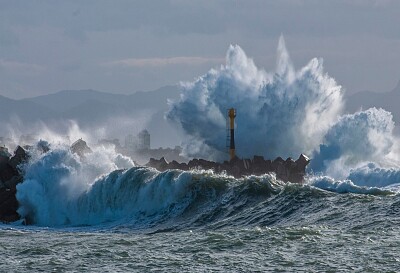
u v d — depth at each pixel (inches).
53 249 5457.7
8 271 4763.8
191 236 5836.6
